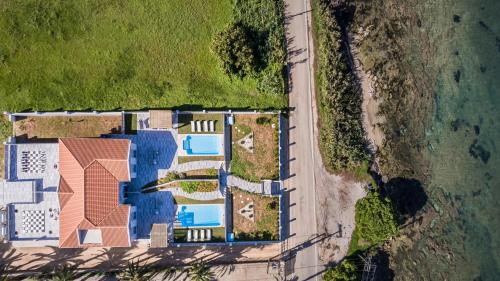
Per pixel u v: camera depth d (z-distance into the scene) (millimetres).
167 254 61500
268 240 62781
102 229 56375
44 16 60250
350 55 65250
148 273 60375
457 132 67625
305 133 64188
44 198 59094
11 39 59844
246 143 62875
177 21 62344
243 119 62938
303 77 64188
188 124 61875
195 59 62406
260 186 62906
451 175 67250
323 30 63500
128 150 57000
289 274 63281
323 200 64250
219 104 62438
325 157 64438
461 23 68375
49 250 59688
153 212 61094
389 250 65312
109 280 60250
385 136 65875
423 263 65875
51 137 60094
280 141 63438
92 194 56062
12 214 58531
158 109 61375
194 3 62625
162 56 61969
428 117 67062
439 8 68000
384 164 65625
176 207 61562
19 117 59750
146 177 61094
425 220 66312
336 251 64062
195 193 61688
